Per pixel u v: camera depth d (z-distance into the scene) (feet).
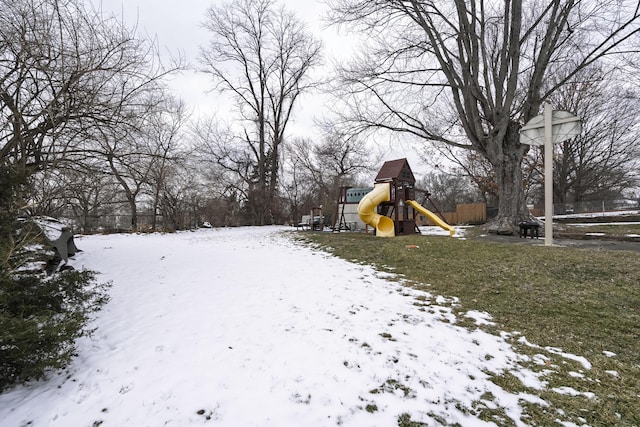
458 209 69.67
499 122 34.37
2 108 14.66
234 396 6.93
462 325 10.91
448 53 37.22
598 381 7.63
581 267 16.46
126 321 11.32
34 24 14.69
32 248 9.59
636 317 10.98
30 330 6.93
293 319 11.39
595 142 71.36
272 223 74.69
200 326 10.80
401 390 7.23
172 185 53.88
